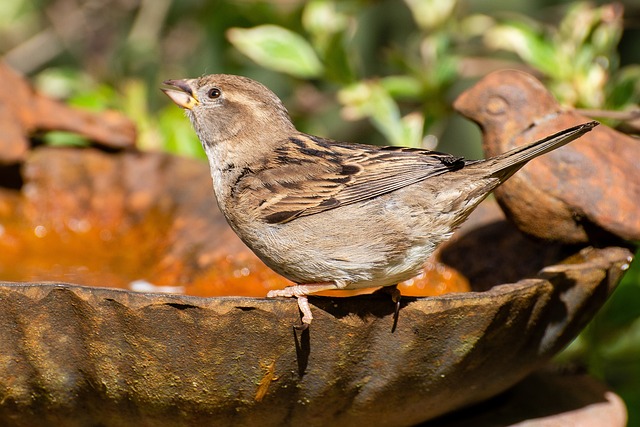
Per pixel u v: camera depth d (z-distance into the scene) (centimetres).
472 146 1650
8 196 1116
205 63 1716
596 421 875
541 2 1702
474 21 1498
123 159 1149
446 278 975
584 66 1224
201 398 698
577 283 789
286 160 855
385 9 1758
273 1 1576
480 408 881
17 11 1930
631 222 838
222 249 1041
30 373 697
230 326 668
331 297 694
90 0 1892
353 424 764
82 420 735
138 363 681
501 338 755
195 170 1131
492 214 995
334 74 1355
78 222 1121
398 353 720
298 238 814
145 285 1003
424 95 1366
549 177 852
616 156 868
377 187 805
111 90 1461
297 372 702
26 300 666
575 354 1121
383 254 806
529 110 881
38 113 1130
